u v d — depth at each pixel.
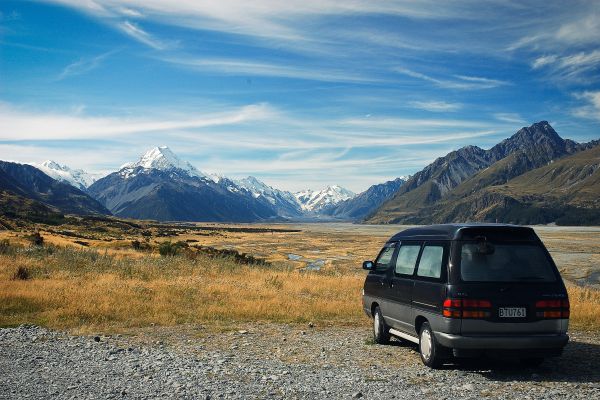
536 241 9.06
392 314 10.71
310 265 59.75
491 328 8.41
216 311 15.97
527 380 8.17
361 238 163.25
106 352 10.07
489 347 8.34
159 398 6.81
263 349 10.80
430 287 9.12
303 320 15.03
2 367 8.68
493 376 8.42
